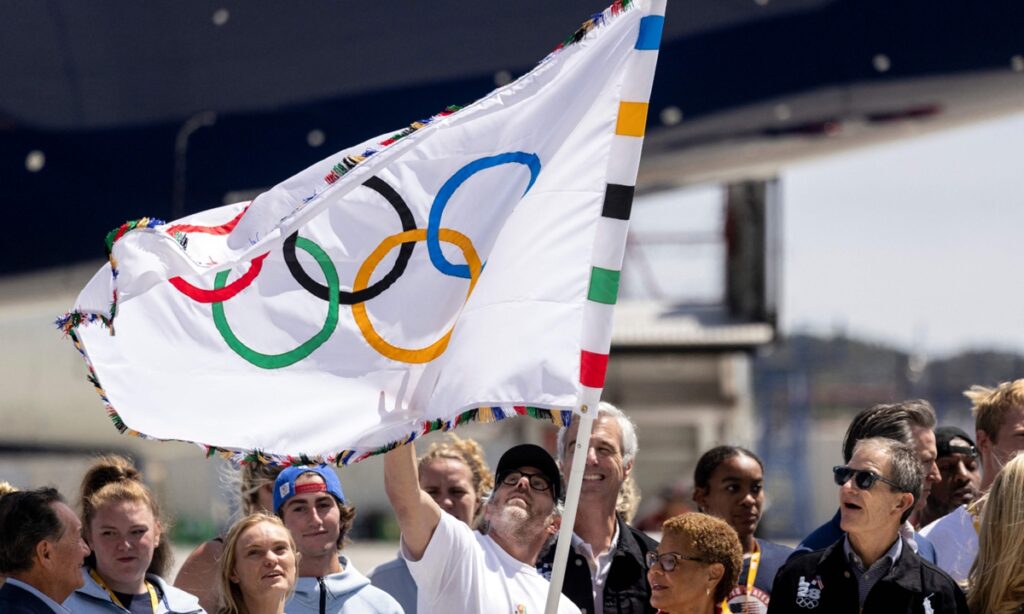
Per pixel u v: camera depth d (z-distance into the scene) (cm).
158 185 1869
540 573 887
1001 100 2194
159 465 3594
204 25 1822
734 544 783
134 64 1814
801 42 2111
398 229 705
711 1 2067
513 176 709
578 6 1925
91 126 1822
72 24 1770
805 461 5309
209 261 688
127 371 670
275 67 1867
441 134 710
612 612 888
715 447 1041
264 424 676
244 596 805
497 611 777
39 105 1792
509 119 710
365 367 693
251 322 688
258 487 951
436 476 1007
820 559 807
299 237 698
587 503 899
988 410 970
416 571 768
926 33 2105
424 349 698
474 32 1909
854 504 782
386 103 1916
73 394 3397
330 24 1867
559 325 675
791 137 2230
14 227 1852
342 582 881
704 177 2364
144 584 850
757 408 5631
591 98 701
